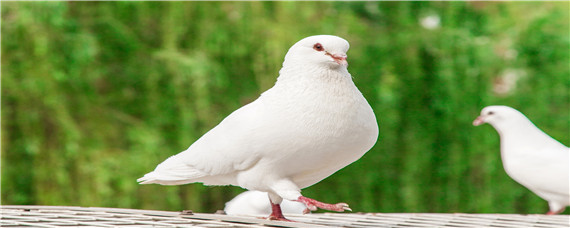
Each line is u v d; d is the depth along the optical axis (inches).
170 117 391.9
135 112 412.2
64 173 370.0
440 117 422.0
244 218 160.6
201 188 402.9
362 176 418.3
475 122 294.7
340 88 153.1
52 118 376.2
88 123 397.4
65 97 385.1
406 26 440.5
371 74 418.3
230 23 410.3
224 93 412.2
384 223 178.2
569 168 270.8
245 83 415.5
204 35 404.5
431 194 420.8
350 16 433.7
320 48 154.3
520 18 467.2
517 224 187.5
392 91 406.3
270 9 414.9
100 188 369.7
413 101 420.5
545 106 441.4
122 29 411.2
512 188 422.0
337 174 422.0
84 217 161.9
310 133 150.5
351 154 156.3
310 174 160.1
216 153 160.2
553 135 435.2
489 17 465.1
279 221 155.8
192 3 403.2
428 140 419.5
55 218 162.9
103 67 408.8
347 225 170.6
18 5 366.9
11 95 371.6
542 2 469.4
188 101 390.0
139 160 379.9
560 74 442.3
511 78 462.6
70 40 377.1
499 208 421.4
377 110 412.2
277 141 151.8
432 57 424.5
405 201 413.7
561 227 178.9
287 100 153.2
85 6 411.2
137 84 412.5
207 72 387.5
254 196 274.8
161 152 387.5
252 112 157.8
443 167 420.5
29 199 373.7
